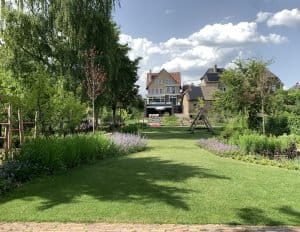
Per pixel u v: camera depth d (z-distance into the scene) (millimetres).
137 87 46406
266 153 16312
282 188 9320
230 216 7145
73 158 12086
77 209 7496
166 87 100438
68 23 26875
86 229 6477
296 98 37188
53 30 27984
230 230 6445
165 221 6871
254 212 7379
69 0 26984
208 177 10523
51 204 7848
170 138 28609
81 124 28766
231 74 27453
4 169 9898
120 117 50969
